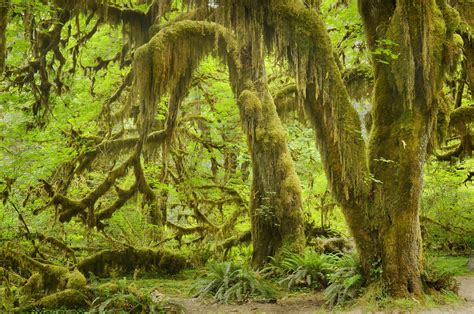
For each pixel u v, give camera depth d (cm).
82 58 1480
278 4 934
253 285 976
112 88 1576
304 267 1036
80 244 1545
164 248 1458
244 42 998
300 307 874
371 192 870
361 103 1598
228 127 1669
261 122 1195
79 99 1428
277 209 1161
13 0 852
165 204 1647
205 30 1144
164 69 1068
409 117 832
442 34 826
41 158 1203
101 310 794
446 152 1783
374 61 886
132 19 1302
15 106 1234
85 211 1363
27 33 953
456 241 1747
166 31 1098
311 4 1059
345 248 1377
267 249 1185
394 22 828
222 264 1071
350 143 886
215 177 1725
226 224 1596
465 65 1303
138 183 1403
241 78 1218
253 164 1218
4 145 1233
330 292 877
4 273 983
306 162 1709
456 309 769
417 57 815
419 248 860
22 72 1210
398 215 834
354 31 1366
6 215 1238
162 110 1495
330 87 907
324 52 911
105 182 1334
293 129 1711
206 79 1653
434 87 821
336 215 1844
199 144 1712
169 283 1191
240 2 959
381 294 820
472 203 1884
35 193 1280
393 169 845
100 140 1473
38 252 1241
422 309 770
